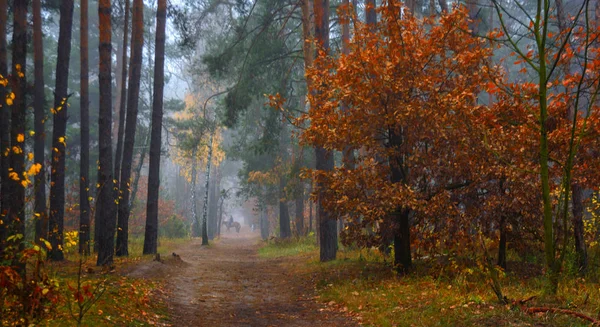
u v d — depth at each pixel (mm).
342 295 10805
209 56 25391
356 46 12617
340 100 12766
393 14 12484
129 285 10664
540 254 13844
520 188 11273
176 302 10641
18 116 11086
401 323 7746
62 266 14172
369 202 12078
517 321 6758
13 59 11820
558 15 11422
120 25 29344
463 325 6977
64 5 17641
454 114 11758
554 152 11414
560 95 9031
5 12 13258
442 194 11719
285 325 8648
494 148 11273
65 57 17641
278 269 18281
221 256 27828
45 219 7855
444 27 12445
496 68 11914
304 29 21172
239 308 10453
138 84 18562
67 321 6516
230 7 26500
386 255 16297
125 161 18562
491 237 12227
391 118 12062
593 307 7441
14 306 6148
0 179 11109
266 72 27141
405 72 12211
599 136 10781
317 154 18641
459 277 10352
